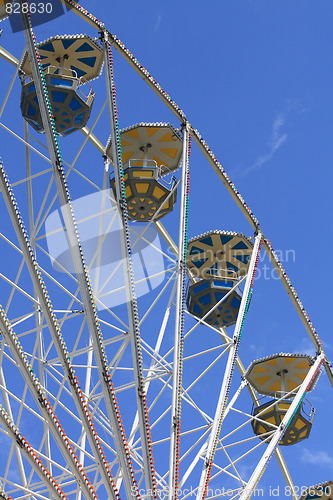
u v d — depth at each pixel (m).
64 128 33.22
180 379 28.12
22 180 25.19
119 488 26.48
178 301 29.23
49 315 23.58
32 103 31.80
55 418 22.94
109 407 24.53
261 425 37.06
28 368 22.56
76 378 23.75
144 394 25.97
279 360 37.69
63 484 24.55
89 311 24.69
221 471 29.22
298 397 33.88
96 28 30.66
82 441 27.09
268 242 36.25
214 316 36.25
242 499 28.33
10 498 22.61
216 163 34.19
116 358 26.94
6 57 32.81
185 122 33.16
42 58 34.69
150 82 32.09
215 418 29.08
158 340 30.25
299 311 36.78
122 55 31.42
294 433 36.97
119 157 28.72
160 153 36.09
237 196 35.22
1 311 21.89
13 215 23.00
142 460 25.98
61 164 25.42
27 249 23.28
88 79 35.38
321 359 36.97
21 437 22.16
